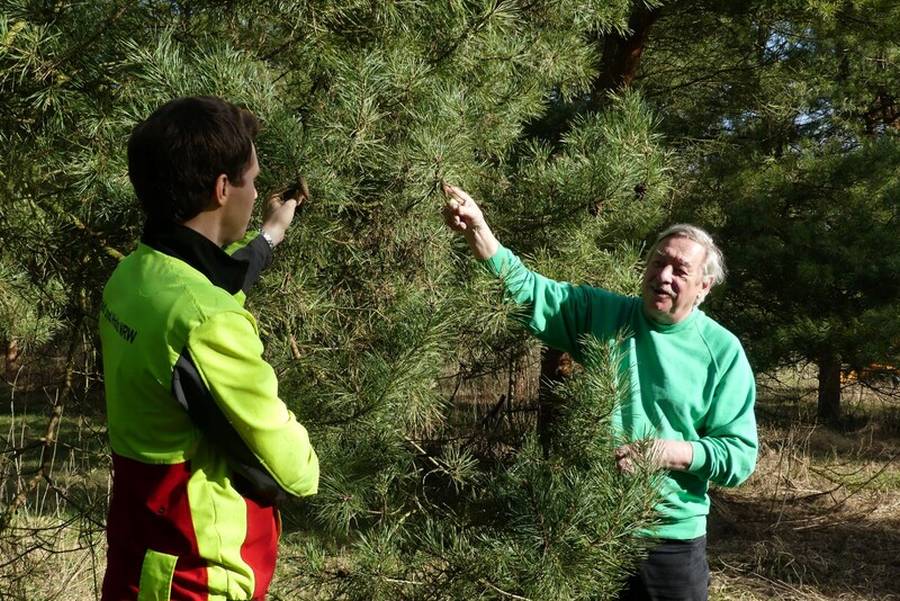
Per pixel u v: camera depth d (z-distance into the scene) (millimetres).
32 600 3402
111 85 2924
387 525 2746
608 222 3504
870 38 7559
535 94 3740
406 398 2691
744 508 7238
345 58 2992
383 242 2986
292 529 3461
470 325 2811
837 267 6641
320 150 2717
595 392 2621
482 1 3283
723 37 7859
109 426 1779
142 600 1692
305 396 2719
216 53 2797
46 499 5090
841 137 8219
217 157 1734
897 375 7543
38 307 3500
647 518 2561
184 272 1720
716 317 7102
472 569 2559
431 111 2904
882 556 6293
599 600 2666
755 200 7094
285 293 2812
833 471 8016
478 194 3465
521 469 2678
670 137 7664
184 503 1688
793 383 11008
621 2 4156
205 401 1649
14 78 2801
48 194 3057
